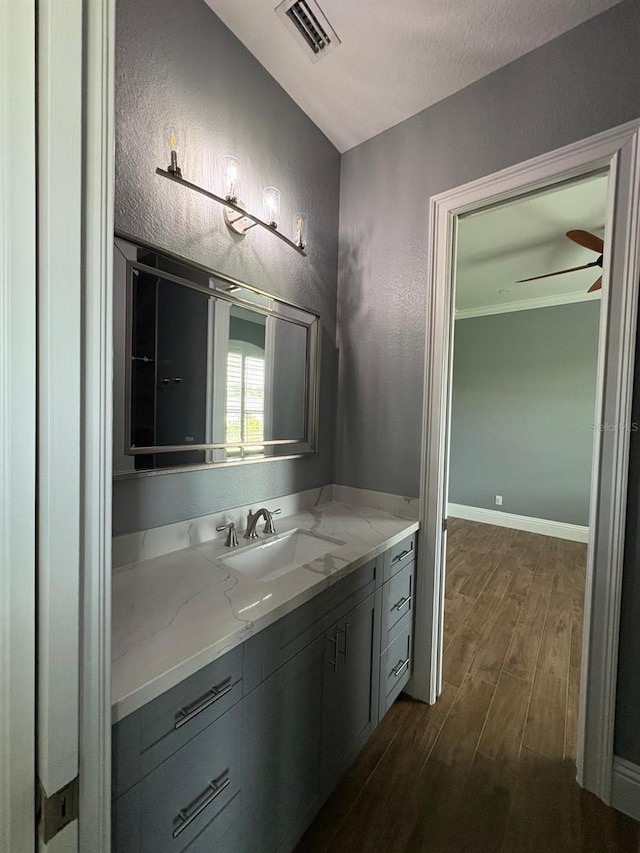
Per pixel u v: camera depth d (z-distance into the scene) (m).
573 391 4.11
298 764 1.04
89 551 0.49
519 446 4.43
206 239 1.29
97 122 0.47
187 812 0.74
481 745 1.47
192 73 1.22
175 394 1.22
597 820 1.20
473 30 1.34
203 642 0.76
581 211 2.52
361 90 1.60
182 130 1.20
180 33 1.18
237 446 1.44
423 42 1.39
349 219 1.97
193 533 1.31
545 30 1.33
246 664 0.85
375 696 1.41
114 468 1.08
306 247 1.77
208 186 1.29
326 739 1.15
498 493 4.57
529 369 4.38
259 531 1.50
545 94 1.38
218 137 1.31
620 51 1.23
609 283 1.25
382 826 1.17
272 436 1.61
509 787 1.30
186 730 0.73
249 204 1.45
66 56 0.43
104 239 0.48
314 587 1.04
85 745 0.50
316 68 1.50
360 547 1.35
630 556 1.23
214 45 1.29
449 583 2.94
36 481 0.43
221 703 0.80
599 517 1.28
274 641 0.93
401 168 1.78
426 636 1.69
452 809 1.23
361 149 1.92
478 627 2.32
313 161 1.79
